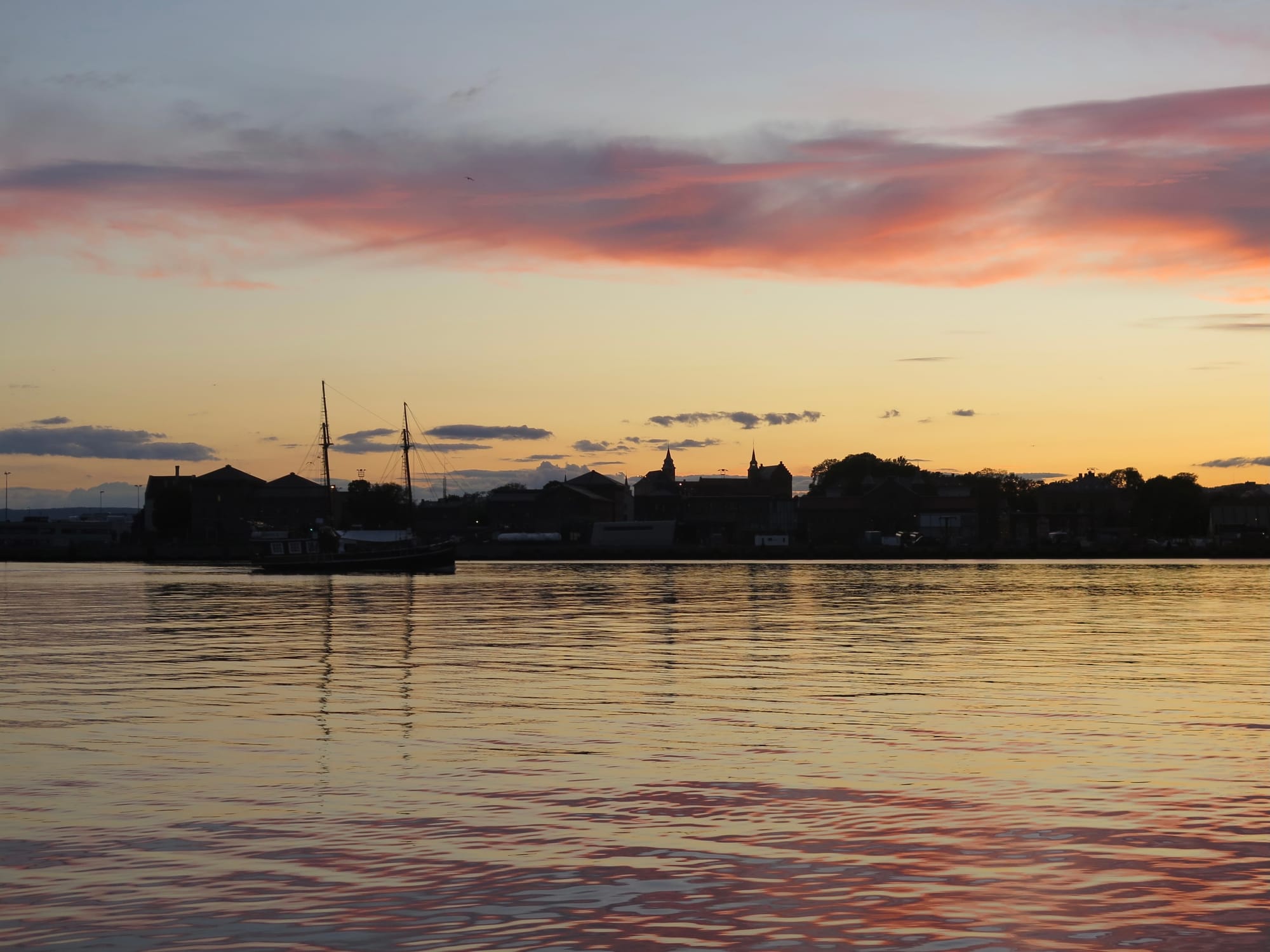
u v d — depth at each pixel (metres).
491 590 110.25
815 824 20.52
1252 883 17.22
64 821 20.80
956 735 29.11
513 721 31.56
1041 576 141.75
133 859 18.50
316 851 18.94
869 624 67.56
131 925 15.61
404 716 32.56
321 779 24.19
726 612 77.88
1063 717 32.12
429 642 56.22
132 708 34.16
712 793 22.80
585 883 17.28
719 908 16.19
